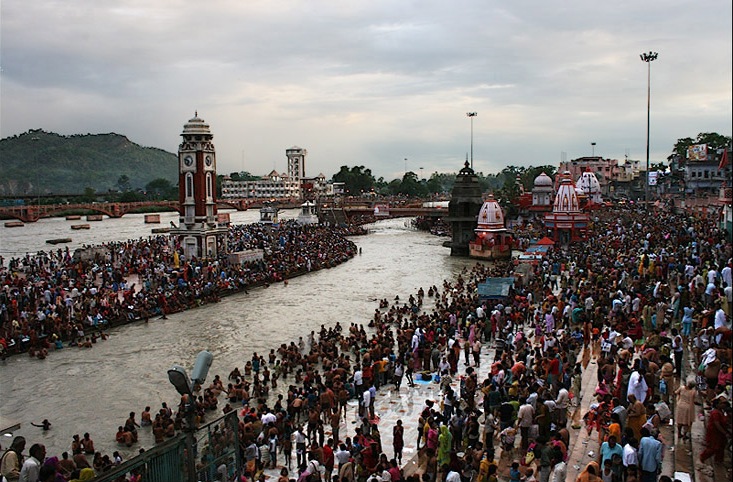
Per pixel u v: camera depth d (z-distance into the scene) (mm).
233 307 54906
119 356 40344
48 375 36688
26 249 102375
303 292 62031
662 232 63250
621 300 32969
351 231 129875
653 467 14984
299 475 19094
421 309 52656
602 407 18859
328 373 30156
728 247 36438
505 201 121062
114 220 187000
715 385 18266
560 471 15516
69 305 48969
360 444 20641
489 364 33062
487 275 62750
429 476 18938
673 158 136500
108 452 26312
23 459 22375
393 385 30609
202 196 73438
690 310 26000
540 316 39312
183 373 11789
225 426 14453
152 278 59125
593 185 124125
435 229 132875
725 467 15219
